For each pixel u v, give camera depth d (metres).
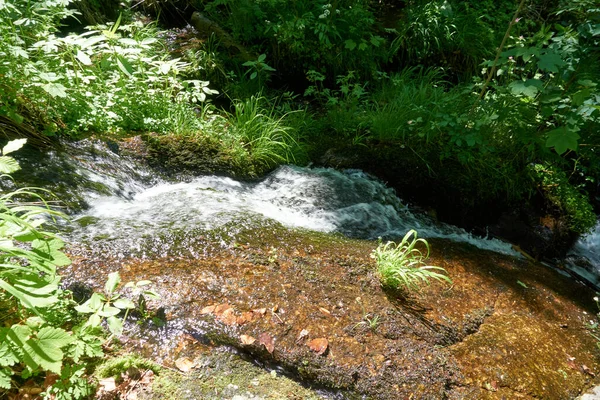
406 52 6.42
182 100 4.40
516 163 4.84
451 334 2.88
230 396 2.20
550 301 3.57
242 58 5.53
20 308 2.20
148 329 2.38
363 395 2.38
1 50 3.38
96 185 3.46
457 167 4.67
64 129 3.71
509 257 4.12
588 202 4.99
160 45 5.38
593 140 4.83
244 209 3.56
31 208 2.22
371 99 5.54
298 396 2.30
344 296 2.88
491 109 4.52
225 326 2.46
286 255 3.14
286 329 2.53
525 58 4.02
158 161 4.00
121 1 5.78
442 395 2.47
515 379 2.70
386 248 3.67
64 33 5.06
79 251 2.71
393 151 4.74
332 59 5.79
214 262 2.89
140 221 3.19
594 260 4.59
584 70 4.43
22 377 2.00
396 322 2.80
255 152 4.45
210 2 6.01
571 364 2.98
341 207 4.16
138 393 2.11
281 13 5.88
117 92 4.14
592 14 4.46
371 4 7.23
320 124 5.10
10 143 2.34
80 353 2.07
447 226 4.45
